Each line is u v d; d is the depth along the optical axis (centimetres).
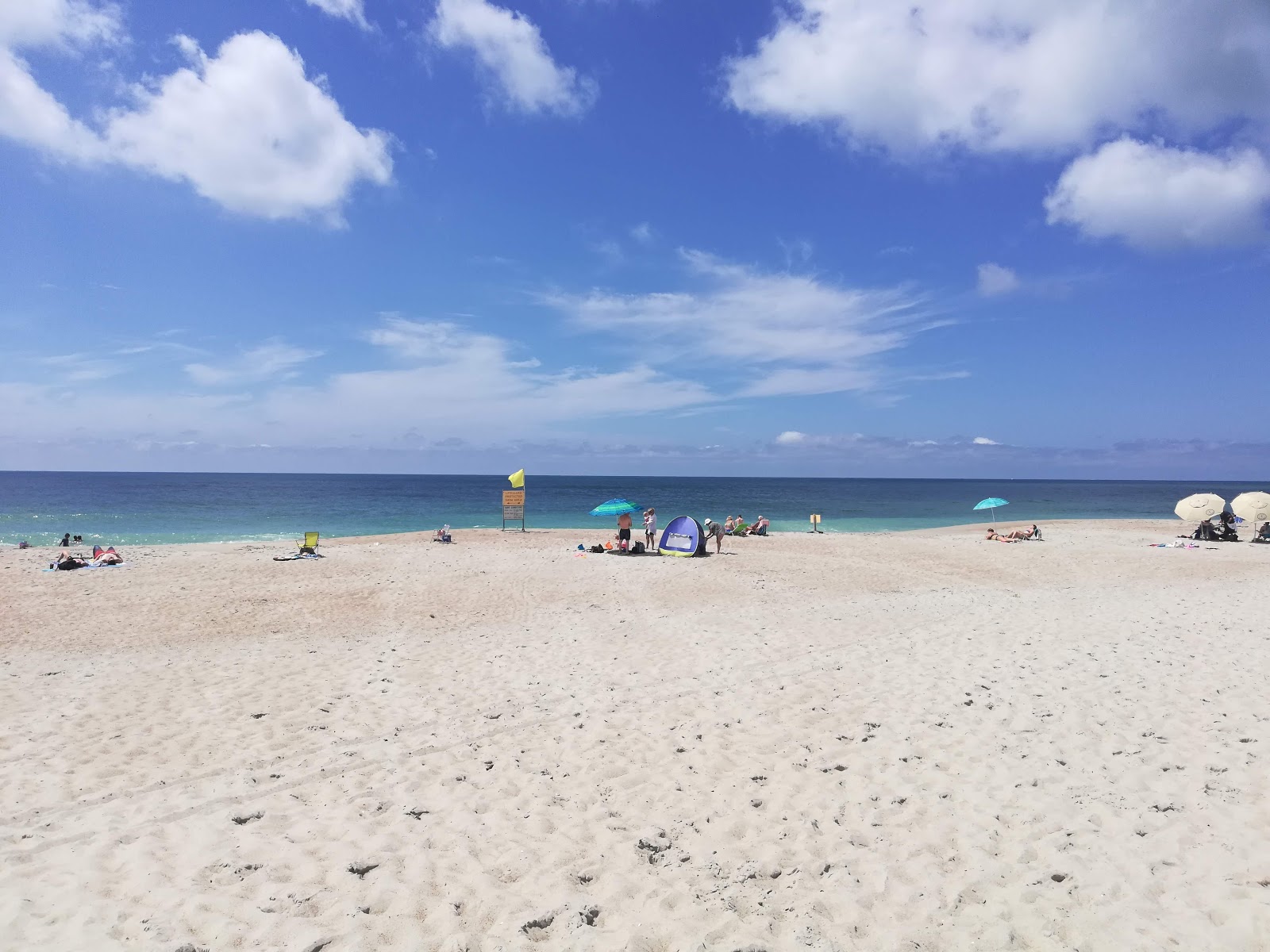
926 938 384
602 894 431
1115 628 1123
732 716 745
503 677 899
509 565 1994
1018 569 2005
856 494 10081
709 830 510
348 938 385
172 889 433
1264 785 545
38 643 1082
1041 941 379
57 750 655
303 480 17775
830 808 538
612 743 675
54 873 448
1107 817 508
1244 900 402
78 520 4075
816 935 388
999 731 681
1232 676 834
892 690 817
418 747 671
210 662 973
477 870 458
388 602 1429
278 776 605
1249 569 1983
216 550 2372
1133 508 6475
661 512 5584
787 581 1747
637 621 1247
